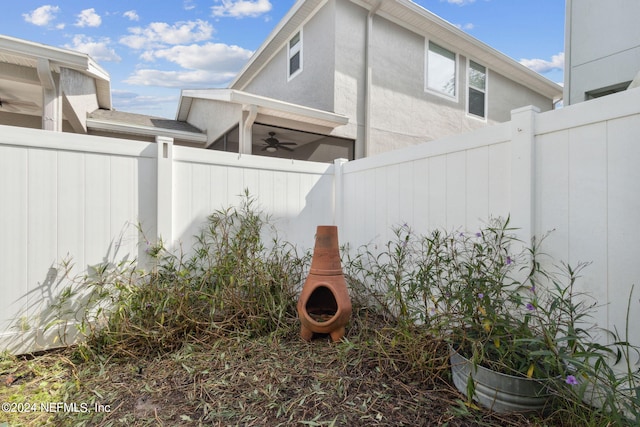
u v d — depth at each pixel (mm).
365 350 2516
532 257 2164
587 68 4496
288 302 3129
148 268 3004
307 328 2766
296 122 6012
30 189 2549
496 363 1836
